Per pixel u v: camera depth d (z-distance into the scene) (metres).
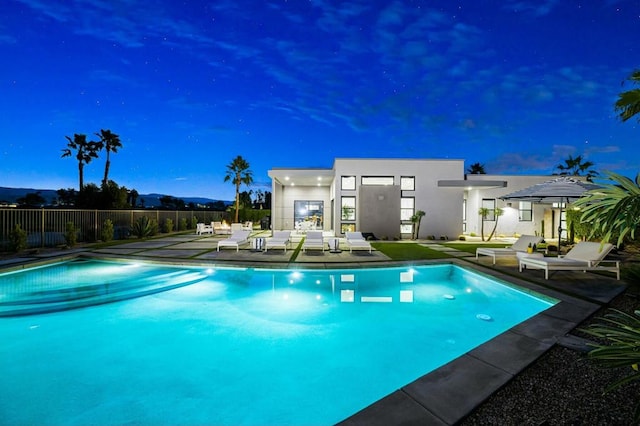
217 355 4.32
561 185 9.86
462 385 2.74
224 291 7.31
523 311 5.98
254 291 7.30
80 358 4.25
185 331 5.10
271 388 3.58
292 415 3.13
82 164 29.88
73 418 3.05
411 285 7.82
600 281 6.81
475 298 6.73
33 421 3.01
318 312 5.93
